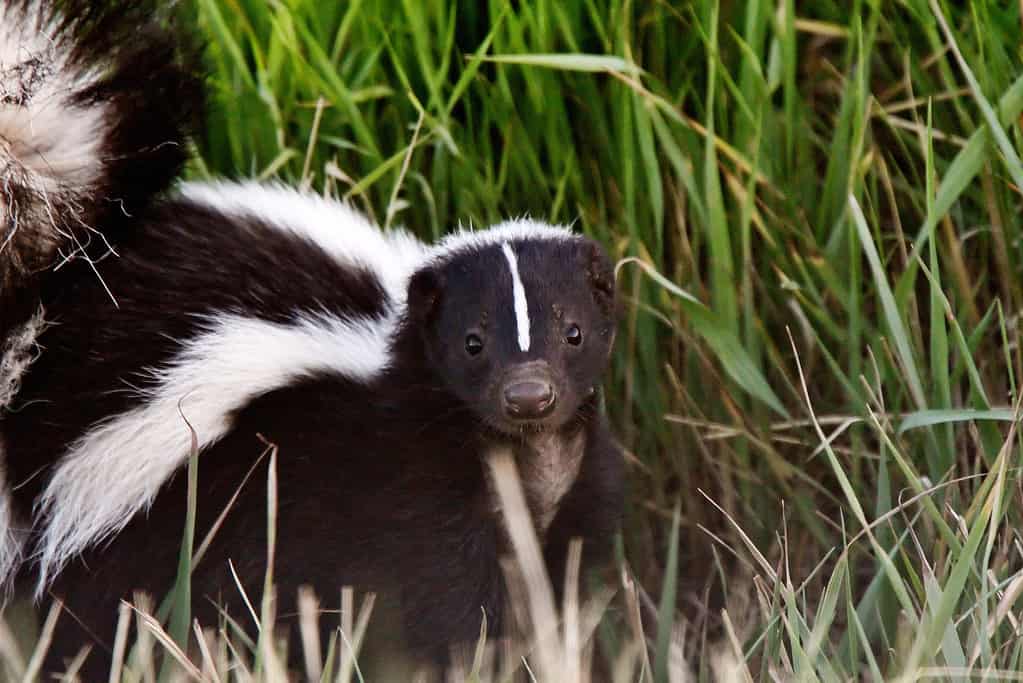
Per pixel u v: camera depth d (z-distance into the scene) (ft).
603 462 31.40
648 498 35.86
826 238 35.12
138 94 30.63
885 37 35.86
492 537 30.58
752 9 34.24
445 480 30.01
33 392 29.30
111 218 30.32
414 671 30.30
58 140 30.09
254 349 29.78
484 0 35.70
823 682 25.94
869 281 35.63
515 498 29.32
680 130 34.88
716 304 33.86
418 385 30.07
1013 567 30.81
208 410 29.50
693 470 35.78
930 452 31.83
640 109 33.81
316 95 35.29
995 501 27.63
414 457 29.99
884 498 30.48
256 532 29.94
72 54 30.27
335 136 35.73
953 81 34.19
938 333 30.96
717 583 35.24
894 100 35.99
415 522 29.96
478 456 30.09
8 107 29.84
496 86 35.24
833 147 34.58
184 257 30.17
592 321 29.81
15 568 29.73
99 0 30.48
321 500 29.99
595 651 32.73
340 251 31.42
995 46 33.78
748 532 34.96
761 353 35.32
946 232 34.83
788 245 34.99
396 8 35.35
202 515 29.73
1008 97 32.58
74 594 29.71
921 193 35.14
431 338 29.86
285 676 27.63
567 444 30.55
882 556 27.09
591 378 29.94
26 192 29.73
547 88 35.14
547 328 28.91
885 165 35.12
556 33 35.40
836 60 36.65
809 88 36.52
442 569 30.04
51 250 29.71
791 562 34.45
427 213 35.86
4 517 29.53
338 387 30.22
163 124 30.76
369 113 35.83
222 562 29.96
